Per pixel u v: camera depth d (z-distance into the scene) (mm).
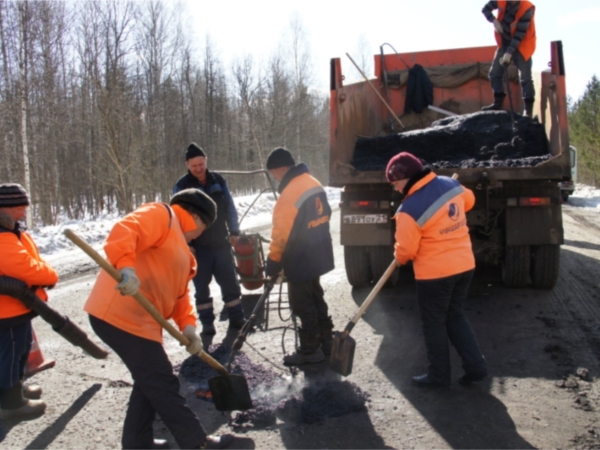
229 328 5602
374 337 5207
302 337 4566
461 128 6602
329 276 7898
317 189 4496
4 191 3615
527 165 5836
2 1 21359
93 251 2621
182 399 3014
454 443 3264
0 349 3611
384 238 6465
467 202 4102
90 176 26906
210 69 40031
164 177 29750
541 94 6574
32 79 21828
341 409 3717
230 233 5621
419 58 8602
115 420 3684
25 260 3580
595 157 37688
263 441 3357
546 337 4984
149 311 2861
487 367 4105
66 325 4211
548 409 3660
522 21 6906
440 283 3865
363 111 7691
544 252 6254
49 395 4082
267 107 37406
